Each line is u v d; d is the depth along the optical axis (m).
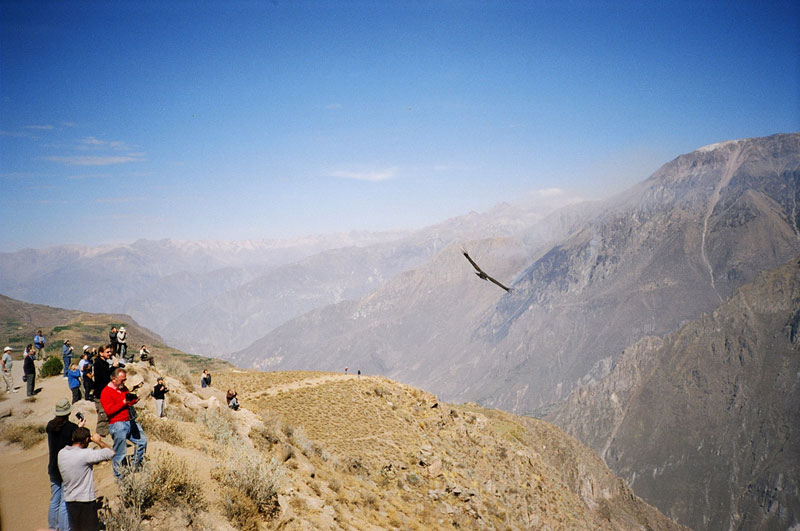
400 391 68.94
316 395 60.94
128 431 13.62
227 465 17.42
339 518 21.34
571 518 67.12
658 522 154.38
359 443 49.25
